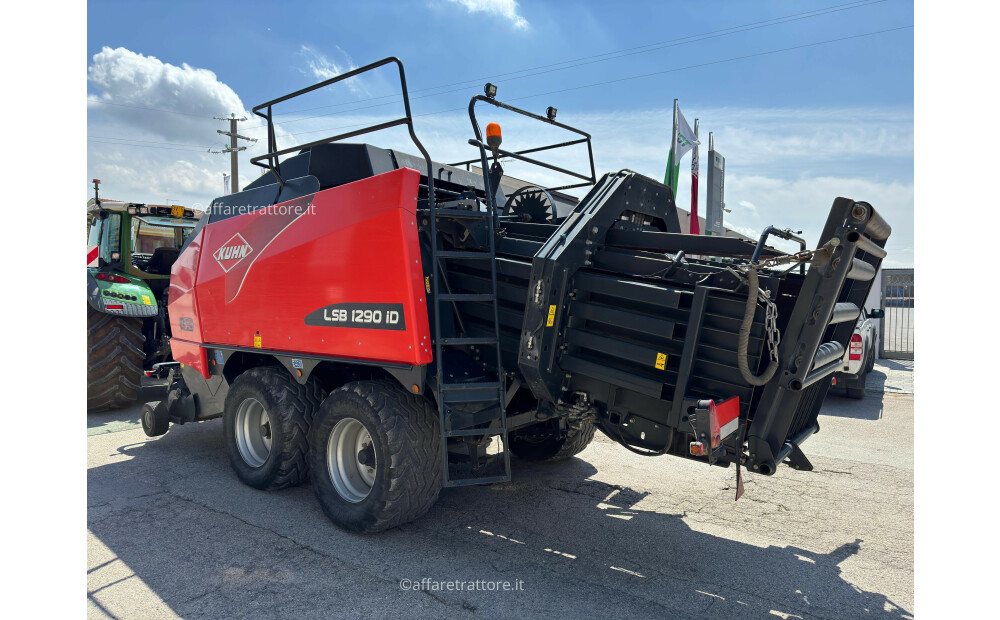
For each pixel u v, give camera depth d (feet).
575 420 12.38
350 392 11.67
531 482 15.14
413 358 10.80
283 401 13.43
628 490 14.58
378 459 11.24
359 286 11.64
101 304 20.01
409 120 10.84
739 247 10.69
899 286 42.45
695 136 43.91
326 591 9.58
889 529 12.30
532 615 8.93
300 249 12.87
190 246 16.55
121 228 22.40
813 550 11.30
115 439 18.63
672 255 12.72
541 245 11.56
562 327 11.21
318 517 12.60
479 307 12.32
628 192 12.30
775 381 9.28
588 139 15.35
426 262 11.86
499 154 12.52
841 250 8.58
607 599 9.43
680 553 11.12
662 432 10.58
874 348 32.73
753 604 9.35
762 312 9.32
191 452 17.25
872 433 20.86
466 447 12.94
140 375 21.62
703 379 9.93
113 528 11.95
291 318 13.08
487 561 10.71
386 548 11.18
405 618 8.82
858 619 8.95
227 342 14.94
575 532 12.05
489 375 12.05
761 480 15.40
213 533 11.75
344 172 13.30
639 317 10.29
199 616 8.83
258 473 13.92
